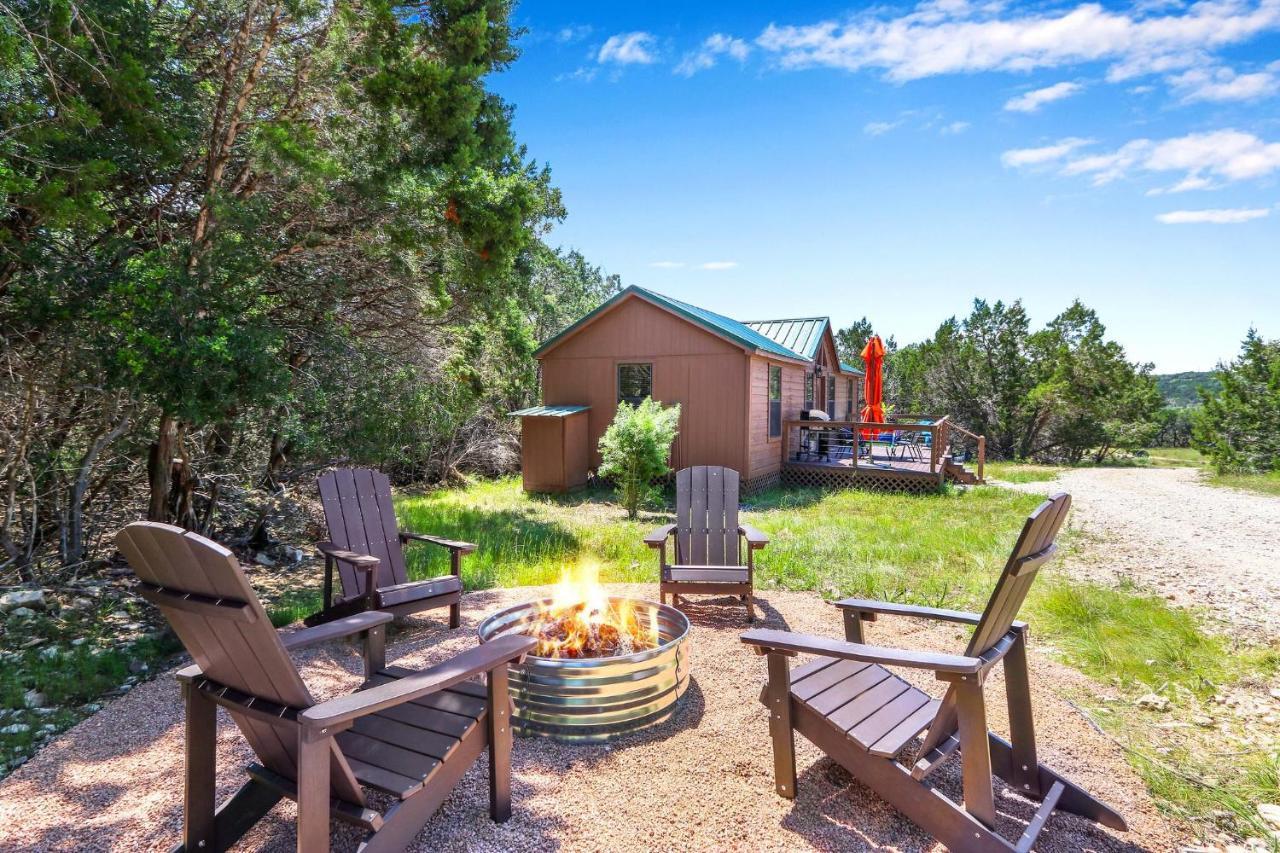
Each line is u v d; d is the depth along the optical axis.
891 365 33.16
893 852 2.18
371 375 7.67
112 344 4.75
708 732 3.08
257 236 5.82
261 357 5.22
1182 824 2.37
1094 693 3.60
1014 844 2.21
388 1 6.64
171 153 5.17
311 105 6.98
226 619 1.74
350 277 7.74
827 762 2.77
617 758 2.84
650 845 2.22
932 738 2.28
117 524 6.69
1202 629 4.69
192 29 6.18
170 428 6.03
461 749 2.23
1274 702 3.51
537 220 13.59
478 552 6.97
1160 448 35.88
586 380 13.67
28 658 4.14
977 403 27.56
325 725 1.72
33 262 4.64
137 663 4.20
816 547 7.25
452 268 7.80
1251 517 10.49
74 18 4.46
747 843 2.23
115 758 2.82
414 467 15.01
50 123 4.25
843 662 2.93
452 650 4.20
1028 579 2.25
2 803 2.46
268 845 2.22
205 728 2.11
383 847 1.93
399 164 6.97
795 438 15.61
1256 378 19.27
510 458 16.50
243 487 7.57
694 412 12.72
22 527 6.02
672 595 5.46
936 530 8.54
